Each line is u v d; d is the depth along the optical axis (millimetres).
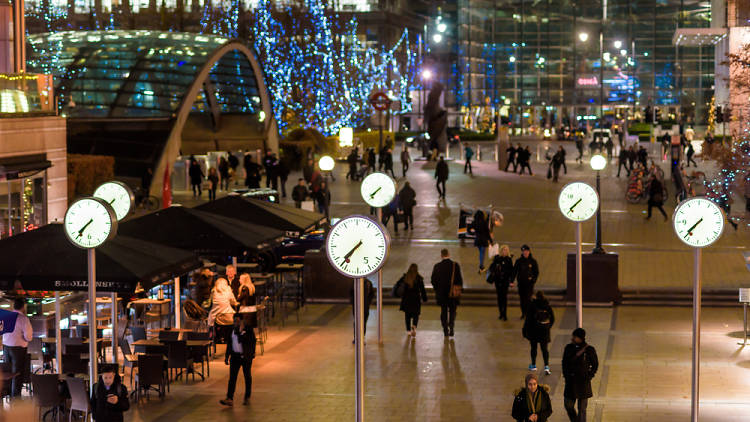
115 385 13758
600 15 94562
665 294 25797
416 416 16109
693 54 93188
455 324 23672
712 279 27547
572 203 19297
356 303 13062
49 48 53812
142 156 48031
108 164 40281
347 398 17219
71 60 52500
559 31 95000
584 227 37594
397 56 111062
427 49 116062
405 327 23438
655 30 93688
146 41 54406
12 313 16703
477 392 17609
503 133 60125
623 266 29672
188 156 53969
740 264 29875
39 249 15836
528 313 18859
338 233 12930
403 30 114250
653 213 41219
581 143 64250
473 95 96438
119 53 53062
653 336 22156
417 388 17891
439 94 67750
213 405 16781
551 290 26031
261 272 27203
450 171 59156
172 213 22062
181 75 51125
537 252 32250
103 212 14688
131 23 85062
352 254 12891
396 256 31656
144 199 43594
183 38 56156
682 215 14977
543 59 95375
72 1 94438
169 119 48938
